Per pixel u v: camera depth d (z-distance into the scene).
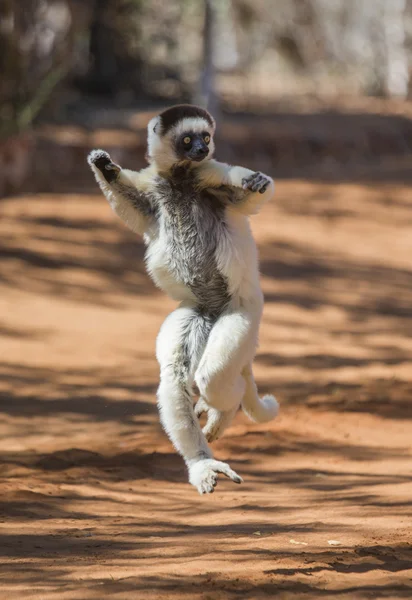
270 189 6.85
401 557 6.06
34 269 20.36
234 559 6.09
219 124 36.25
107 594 5.27
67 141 31.73
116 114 38.94
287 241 24.59
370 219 27.70
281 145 36.00
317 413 12.09
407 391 13.23
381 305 19.94
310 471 9.62
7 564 6.15
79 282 20.00
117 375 14.43
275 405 7.91
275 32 64.38
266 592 5.29
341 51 64.62
